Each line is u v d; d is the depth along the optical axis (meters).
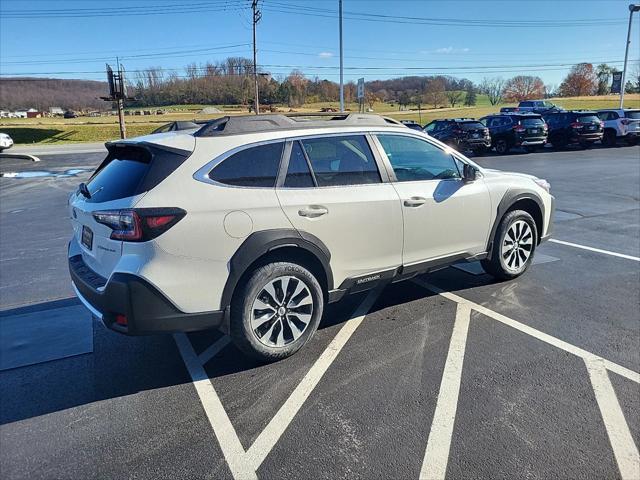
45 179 16.58
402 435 2.68
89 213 3.20
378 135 3.94
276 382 3.25
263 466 2.48
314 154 3.57
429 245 4.16
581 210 8.73
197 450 2.61
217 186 3.12
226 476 2.42
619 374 3.24
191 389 3.21
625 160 17.09
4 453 2.62
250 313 3.27
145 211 2.89
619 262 5.65
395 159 4.01
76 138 46.16
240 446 2.63
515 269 4.98
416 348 3.66
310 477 2.39
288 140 3.46
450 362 3.44
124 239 2.93
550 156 19.55
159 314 2.96
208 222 3.03
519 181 4.92
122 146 3.39
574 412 2.84
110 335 4.03
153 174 3.00
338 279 3.68
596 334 3.82
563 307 4.36
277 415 2.90
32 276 5.64
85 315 4.45
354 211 3.63
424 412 2.88
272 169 3.36
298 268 3.42
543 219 5.13
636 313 4.20
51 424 2.86
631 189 10.91
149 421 2.88
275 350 3.42
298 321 3.52
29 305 4.71
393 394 3.07
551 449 2.54
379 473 2.40
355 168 3.75
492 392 3.05
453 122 20.61
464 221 4.38
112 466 2.51
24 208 10.66
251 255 3.17
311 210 3.41
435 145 4.32
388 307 4.46
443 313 4.29
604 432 2.66
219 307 3.14
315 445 2.62
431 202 4.09
